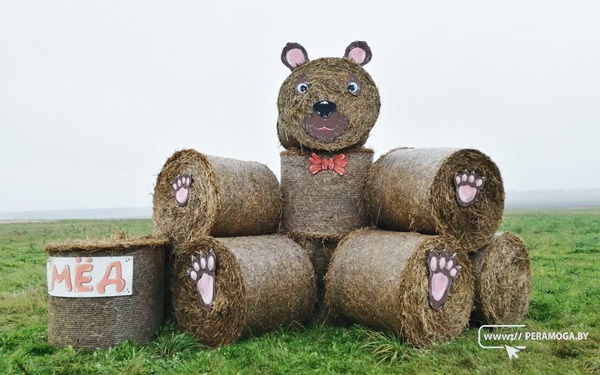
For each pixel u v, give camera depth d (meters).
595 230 20.88
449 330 6.73
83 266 6.58
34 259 14.49
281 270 7.02
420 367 5.71
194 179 7.25
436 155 7.03
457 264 6.75
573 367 5.54
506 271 7.39
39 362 5.99
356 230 7.68
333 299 7.29
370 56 8.22
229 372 5.59
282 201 8.13
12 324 7.84
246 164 7.85
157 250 7.12
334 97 7.77
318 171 7.87
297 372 5.54
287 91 7.82
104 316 6.59
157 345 6.59
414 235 6.80
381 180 7.55
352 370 5.62
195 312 6.92
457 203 6.95
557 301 8.52
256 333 6.82
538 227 22.86
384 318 6.52
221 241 6.71
